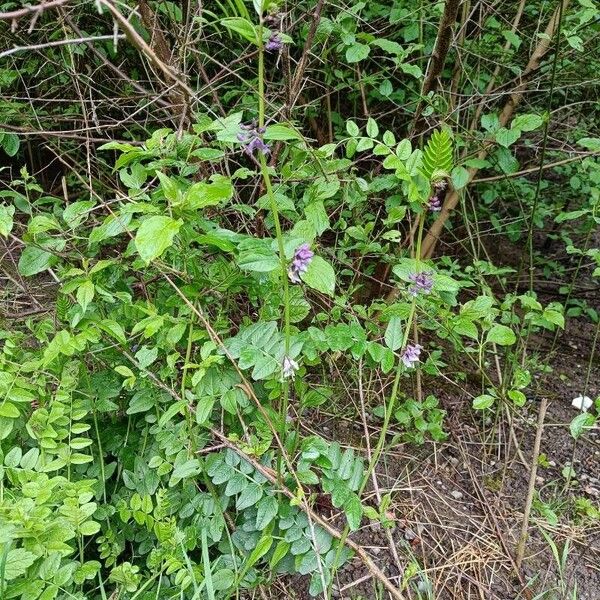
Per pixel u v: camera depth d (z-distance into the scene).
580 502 1.98
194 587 1.37
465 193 2.74
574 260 3.46
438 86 2.16
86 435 1.74
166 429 1.56
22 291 2.08
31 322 1.69
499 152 2.01
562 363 2.78
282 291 1.56
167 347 1.53
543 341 2.93
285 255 1.30
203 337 1.51
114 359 1.71
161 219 1.13
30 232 1.38
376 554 1.87
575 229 3.37
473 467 2.22
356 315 1.99
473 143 2.36
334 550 1.55
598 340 2.96
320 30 1.90
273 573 1.64
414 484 2.13
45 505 1.33
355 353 1.38
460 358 2.66
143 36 2.15
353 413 2.30
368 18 2.48
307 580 1.76
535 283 3.17
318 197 1.57
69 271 1.43
